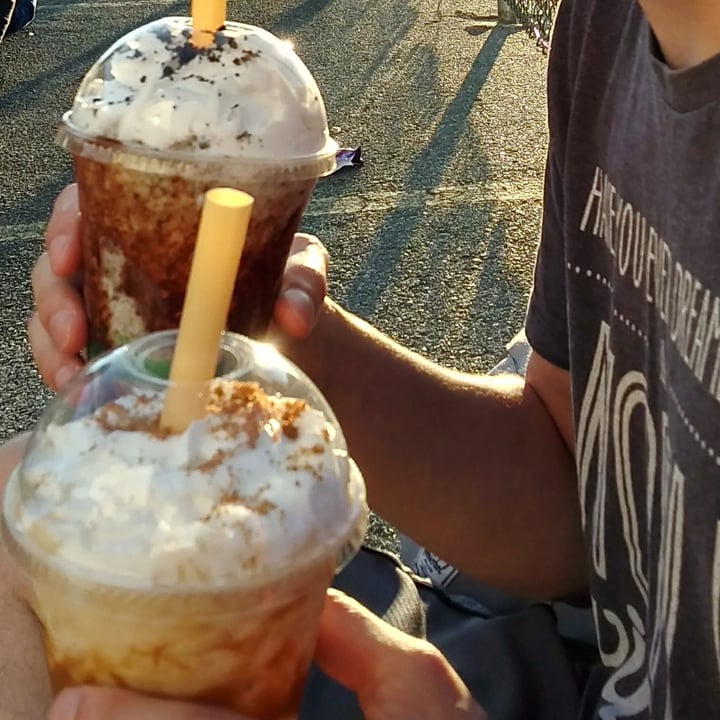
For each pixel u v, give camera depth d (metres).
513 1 5.77
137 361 0.72
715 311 0.80
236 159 0.92
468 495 1.18
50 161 3.77
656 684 0.90
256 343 0.78
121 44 1.00
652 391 0.93
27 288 2.83
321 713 1.07
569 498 1.22
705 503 0.81
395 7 6.24
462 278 2.91
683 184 0.84
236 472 0.66
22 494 0.68
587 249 1.06
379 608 1.17
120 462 0.66
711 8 0.81
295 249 1.15
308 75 1.03
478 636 1.15
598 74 1.04
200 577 0.63
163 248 0.97
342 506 0.71
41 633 0.79
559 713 1.08
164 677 0.67
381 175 3.64
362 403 1.18
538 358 1.27
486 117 4.25
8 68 4.96
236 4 6.26
